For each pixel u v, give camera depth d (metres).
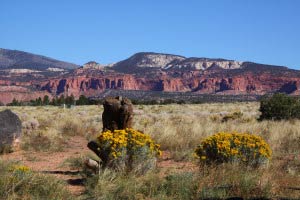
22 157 14.74
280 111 27.59
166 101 104.12
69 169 12.30
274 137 17.81
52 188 8.84
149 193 8.91
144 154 10.51
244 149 11.20
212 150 11.23
